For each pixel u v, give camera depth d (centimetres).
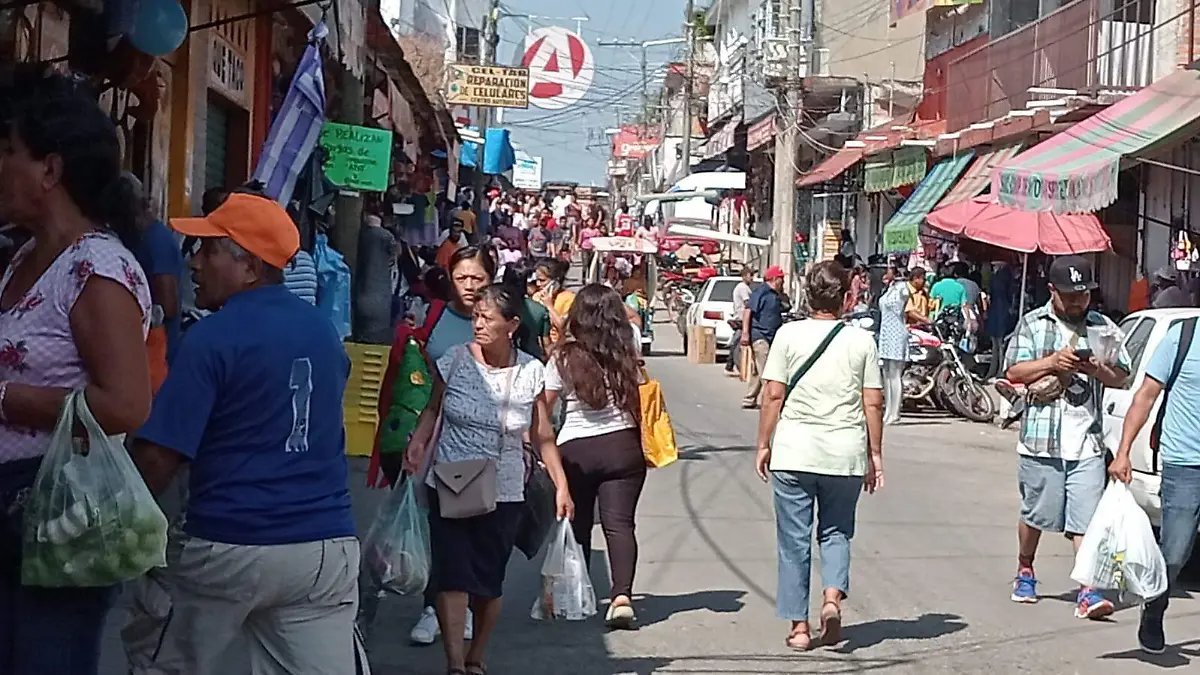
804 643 773
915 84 3222
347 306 1070
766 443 780
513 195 4641
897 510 1223
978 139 2203
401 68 1593
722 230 4912
